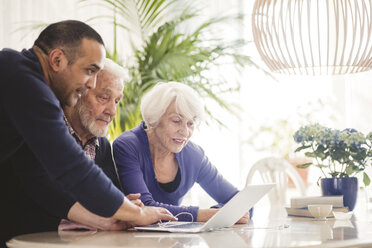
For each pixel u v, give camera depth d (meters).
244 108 4.29
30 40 4.37
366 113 4.23
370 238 1.24
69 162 1.34
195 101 2.05
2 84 1.35
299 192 3.30
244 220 1.76
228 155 4.22
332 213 1.99
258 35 2.45
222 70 4.18
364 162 2.31
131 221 1.51
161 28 3.68
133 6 3.89
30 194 1.61
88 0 4.36
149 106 2.03
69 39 1.49
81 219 1.59
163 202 2.09
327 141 2.29
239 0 4.27
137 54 3.64
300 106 4.34
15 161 1.58
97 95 1.90
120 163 2.01
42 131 1.33
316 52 2.45
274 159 3.35
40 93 1.35
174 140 2.04
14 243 1.29
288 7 2.30
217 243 1.18
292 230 1.47
